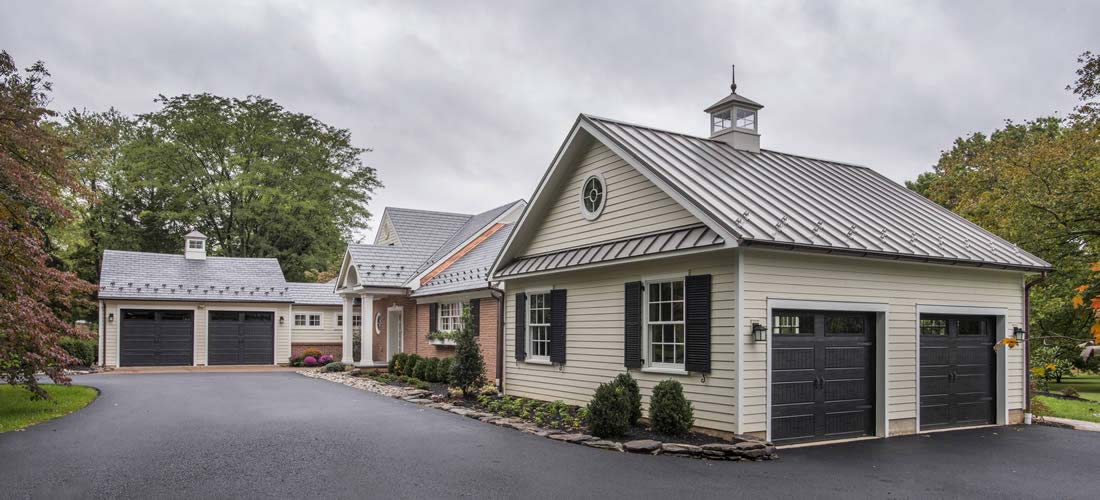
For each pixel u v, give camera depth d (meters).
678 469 9.12
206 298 31.20
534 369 16.03
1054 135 30.41
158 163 40.28
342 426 12.73
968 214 22.75
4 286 12.83
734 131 15.41
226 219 43.19
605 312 13.66
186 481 8.45
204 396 18.08
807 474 9.04
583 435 11.15
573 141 14.68
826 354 11.59
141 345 30.42
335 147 46.00
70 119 37.94
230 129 41.09
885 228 12.68
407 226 30.88
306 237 44.44
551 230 16.03
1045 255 20.08
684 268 11.63
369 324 26.75
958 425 13.33
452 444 10.84
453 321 23.08
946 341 13.24
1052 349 17.91
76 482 8.36
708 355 10.94
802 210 12.27
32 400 14.92
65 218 13.95
